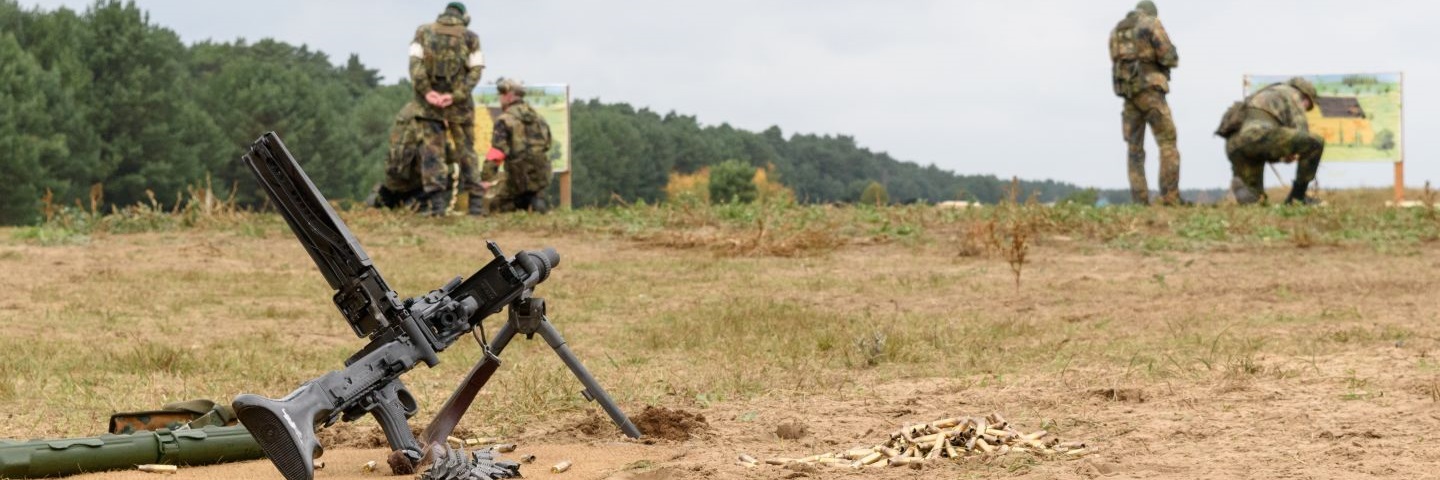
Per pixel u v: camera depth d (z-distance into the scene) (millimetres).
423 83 21828
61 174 73062
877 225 20562
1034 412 6953
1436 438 5691
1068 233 19484
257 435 4434
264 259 17734
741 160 186625
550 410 7293
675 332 10672
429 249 18828
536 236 20469
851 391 7945
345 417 4840
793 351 9539
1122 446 5824
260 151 4867
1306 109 24234
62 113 73188
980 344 9867
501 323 11469
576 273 16234
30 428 6969
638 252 18969
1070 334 10578
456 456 5016
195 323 11703
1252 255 17484
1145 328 10914
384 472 5578
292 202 4840
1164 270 16156
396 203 23047
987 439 5797
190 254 18062
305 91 100812
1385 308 11992
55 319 11734
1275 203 24109
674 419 6582
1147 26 23844
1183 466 5289
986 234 18531
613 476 5414
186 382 8438
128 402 7727
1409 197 27578
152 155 80062
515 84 23141
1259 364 8234
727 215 21703
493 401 7621
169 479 5430
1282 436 5891
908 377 8516
